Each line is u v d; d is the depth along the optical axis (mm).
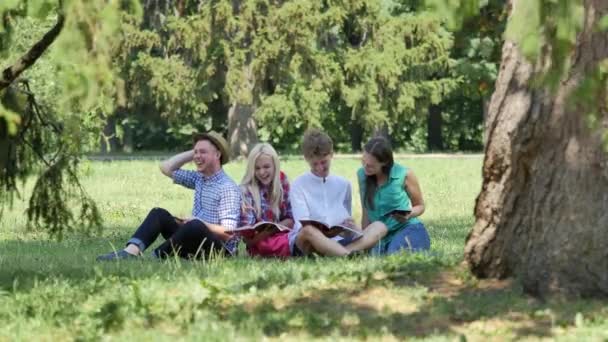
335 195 21250
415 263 16859
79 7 13000
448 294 15055
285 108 77688
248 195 21750
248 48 75938
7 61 19922
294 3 74812
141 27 80188
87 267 19297
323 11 79562
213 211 21547
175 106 78125
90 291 16000
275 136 118250
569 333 13195
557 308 14195
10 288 17094
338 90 80125
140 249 21188
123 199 44406
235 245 21547
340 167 75438
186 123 120375
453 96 110000
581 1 12219
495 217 15406
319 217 20969
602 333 13062
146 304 14812
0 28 14594
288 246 20953
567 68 12453
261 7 75312
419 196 21469
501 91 15156
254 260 19766
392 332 13445
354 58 79438
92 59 13109
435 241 25969
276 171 21797
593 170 14539
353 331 13461
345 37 82812
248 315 14203
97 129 27703
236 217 21453
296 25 75062
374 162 21188
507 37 12141
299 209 20953
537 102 14773
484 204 15547
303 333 13453
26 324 14250
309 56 76062
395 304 14633
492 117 15273
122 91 13500
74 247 25609
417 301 14703
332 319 13930
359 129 120750
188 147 126812
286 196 21969
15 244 26328
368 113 80562
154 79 77000
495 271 15477
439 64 81250
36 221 19797
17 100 18422
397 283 15703
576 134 14570
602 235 14508
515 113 14945
